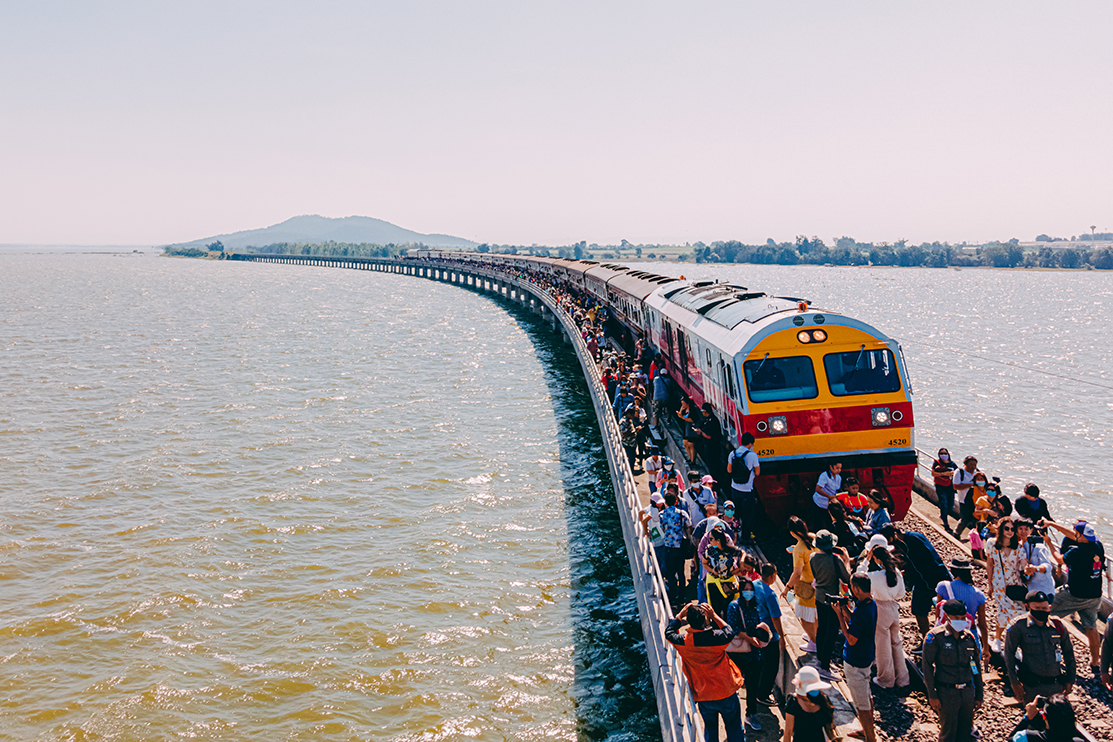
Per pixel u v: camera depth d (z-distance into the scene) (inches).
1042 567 398.6
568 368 2065.7
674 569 514.0
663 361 1093.8
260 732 558.9
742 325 652.7
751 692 375.6
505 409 1568.7
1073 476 1434.5
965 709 326.3
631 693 587.2
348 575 804.6
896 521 594.2
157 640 682.2
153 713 580.4
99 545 887.7
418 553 855.7
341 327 3157.0
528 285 3575.3
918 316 5059.1
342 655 655.1
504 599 744.3
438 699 589.3
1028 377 2474.2
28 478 1125.7
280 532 923.4
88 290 5812.0
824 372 590.9
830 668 412.5
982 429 1791.3
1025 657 344.2
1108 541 1141.1
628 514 666.8
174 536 910.4
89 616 724.0
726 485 661.3
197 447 1293.1
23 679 626.5
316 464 1195.3
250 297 5049.2
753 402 589.3
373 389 1797.5
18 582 794.2
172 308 4136.3
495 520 950.4
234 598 759.1
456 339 2728.8
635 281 1525.6
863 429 586.6
